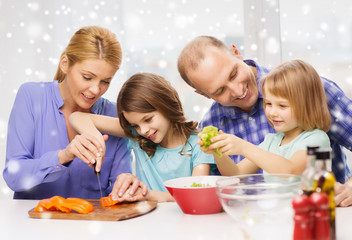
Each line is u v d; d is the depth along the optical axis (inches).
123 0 96.0
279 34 92.0
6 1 97.3
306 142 51.0
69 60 57.7
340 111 57.2
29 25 97.0
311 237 28.5
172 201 54.9
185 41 95.1
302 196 28.9
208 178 48.4
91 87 57.4
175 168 62.4
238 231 35.8
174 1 95.0
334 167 60.9
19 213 47.8
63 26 96.3
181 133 63.5
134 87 58.2
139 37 95.9
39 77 97.3
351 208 42.4
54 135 64.7
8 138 64.4
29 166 58.0
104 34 58.2
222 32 94.5
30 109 64.7
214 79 54.8
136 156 66.0
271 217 34.5
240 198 35.0
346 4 88.8
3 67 98.0
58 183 65.1
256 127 63.8
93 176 66.1
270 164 47.4
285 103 51.1
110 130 62.6
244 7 93.2
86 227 40.2
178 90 94.7
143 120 57.9
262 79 59.9
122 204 48.5
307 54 91.5
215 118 67.5
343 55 89.7
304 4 90.9
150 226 39.5
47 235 38.3
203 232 36.4
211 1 94.3
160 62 86.4
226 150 46.6
